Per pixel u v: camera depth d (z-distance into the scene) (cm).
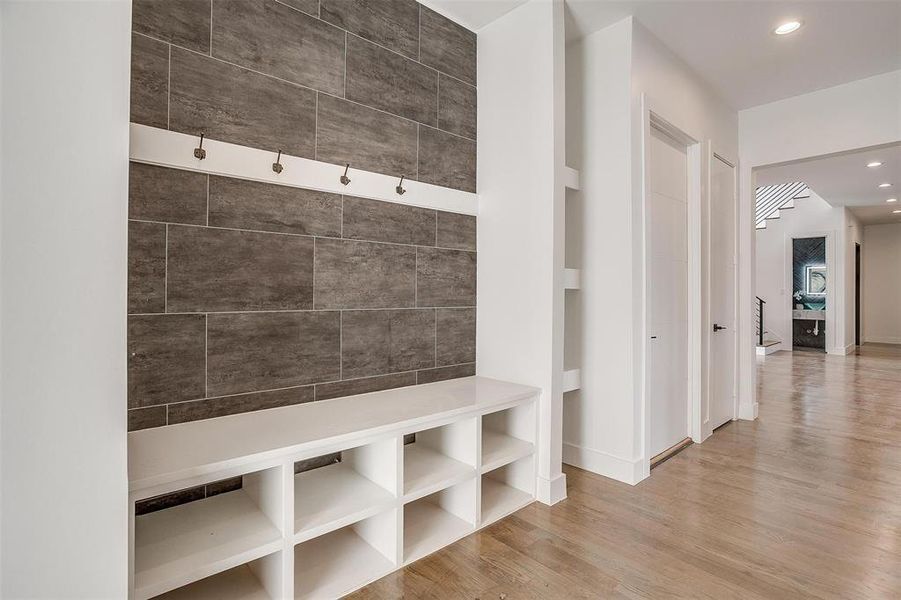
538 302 254
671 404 325
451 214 277
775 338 959
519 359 263
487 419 272
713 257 376
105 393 104
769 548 199
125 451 107
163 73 173
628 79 273
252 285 197
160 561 137
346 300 229
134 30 166
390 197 243
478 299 290
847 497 249
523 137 264
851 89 361
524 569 183
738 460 306
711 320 366
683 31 290
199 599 157
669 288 324
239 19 192
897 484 266
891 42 302
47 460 98
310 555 188
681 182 342
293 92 208
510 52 271
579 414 296
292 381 210
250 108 195
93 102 103
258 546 147
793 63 333
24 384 95
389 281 246
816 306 946
